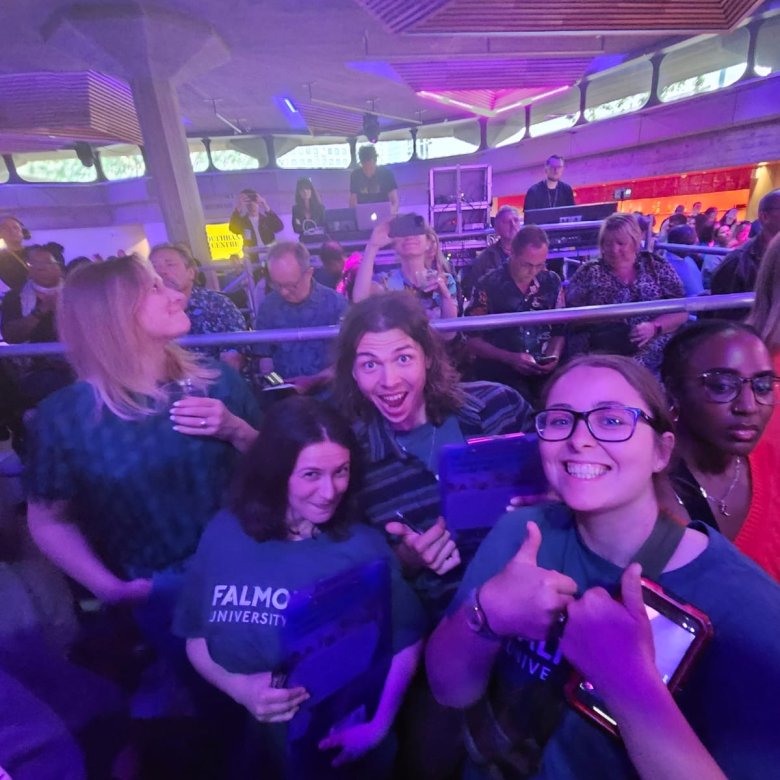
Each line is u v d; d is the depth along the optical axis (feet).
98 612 3.39
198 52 20.88
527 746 2.39
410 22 16.12
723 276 8.15
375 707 3.08
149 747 3.18
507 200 44.24
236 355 6.77
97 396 3.22
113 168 46.73
